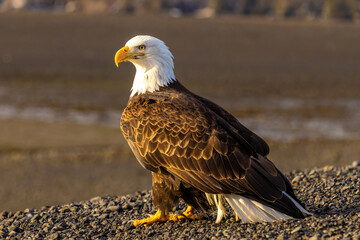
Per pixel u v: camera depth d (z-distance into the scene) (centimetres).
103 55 5244
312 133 2205
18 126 2167
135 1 18225
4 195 1439
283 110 2664
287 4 18275
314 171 992
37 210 882
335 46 6950
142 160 684
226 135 645
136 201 882
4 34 7050
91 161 1759
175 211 803
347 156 1872
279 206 627
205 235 639
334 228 590
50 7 19225
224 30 9362
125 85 3384
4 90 2995
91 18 12119
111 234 713
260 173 634
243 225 650
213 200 691
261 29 9931
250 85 3466
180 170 659
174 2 18662
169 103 682
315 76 4031
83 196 1423
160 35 7975
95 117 2386
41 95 2873
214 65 4616
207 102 727
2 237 736
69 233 725
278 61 5112
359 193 772
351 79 3903
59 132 2102
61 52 5319
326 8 16275
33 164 1720
